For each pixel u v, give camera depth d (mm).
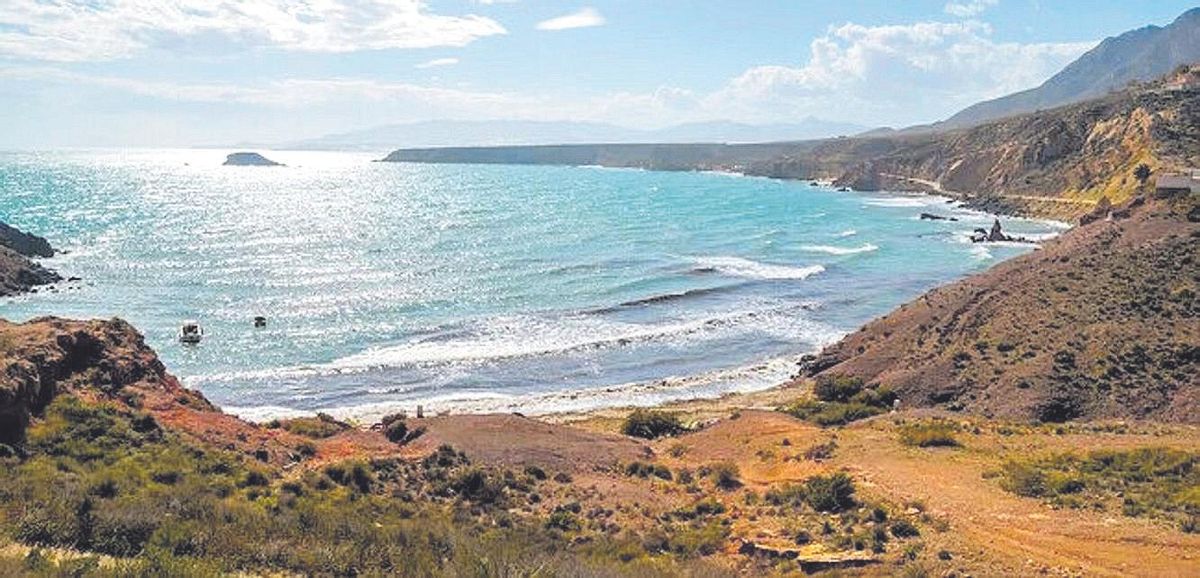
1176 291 49344
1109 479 25703
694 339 68312
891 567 18562
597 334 68375
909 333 57031
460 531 19469
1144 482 25453
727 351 65375
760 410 45688
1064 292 53469
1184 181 69750
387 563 15055
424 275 89125
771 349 66250
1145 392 41062
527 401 52406
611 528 22891
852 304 81750
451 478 27125
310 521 17344
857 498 24625
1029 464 28281
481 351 62344
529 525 22422
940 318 57125
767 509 24609
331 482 24531
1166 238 57094
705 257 107875
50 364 28078
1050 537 20266
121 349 33156
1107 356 44312
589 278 90688
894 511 22969
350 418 47562
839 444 33500
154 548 13195
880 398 48000
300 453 29188
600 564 17062
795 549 20188
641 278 91438
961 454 30422
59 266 92875
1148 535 20062
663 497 27109
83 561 11695
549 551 19000
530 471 29234
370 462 27750
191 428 28656
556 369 59469
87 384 29531
